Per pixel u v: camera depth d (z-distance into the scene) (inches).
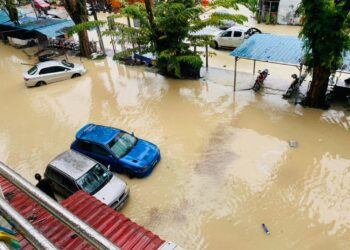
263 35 656.4
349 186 386.6
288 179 405.1
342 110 545.0
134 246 199.2
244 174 419.5
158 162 453.7
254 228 343.6
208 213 366.9
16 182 89.6
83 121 591.2
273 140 482.9
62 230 207.0
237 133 508.7
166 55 670.5
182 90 674.8
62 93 711.1
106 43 1038.4
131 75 777.6
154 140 511.8
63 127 576.7
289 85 648.4
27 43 1085.8
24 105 672.4
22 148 524.7
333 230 333.7
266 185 398.9
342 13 447.5
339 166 419.8
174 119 569.0
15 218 67.1
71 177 373.7
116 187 377.4
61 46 1014.4
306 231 335.3
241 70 745.6
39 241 60.1
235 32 851.4
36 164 481.1
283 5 1056.2
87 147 448.5
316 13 465.4
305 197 376.5
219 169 432.1
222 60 818.2
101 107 634.8
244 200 379.9
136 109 616.1
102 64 864.3
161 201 388.8
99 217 236.1
